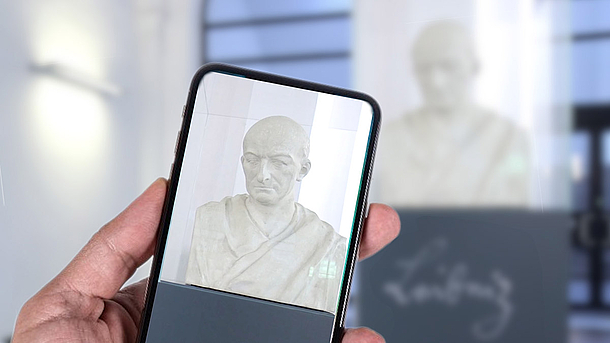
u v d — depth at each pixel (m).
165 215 0.31
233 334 0.31
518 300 1.24
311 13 1.56
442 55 1.40
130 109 1.46
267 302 0.31
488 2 1.40
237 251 0.32
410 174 1.37
